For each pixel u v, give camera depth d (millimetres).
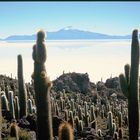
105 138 23578
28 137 15688
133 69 14570
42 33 11102
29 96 37781
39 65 11117
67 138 8641
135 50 14477
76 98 56188
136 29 14602
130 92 14711
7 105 22766
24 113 22453
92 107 29797
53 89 68125
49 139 11258
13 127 13438
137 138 14922
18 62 22234
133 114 14781
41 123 11125
